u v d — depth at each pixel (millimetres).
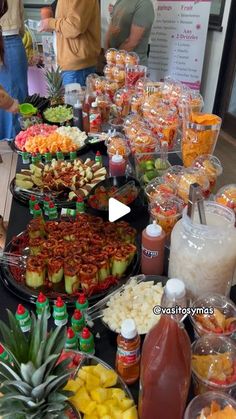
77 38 2900
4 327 708
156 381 644
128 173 1577
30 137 1866
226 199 1146
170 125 1686
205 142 1438
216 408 672
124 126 1803
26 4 4344
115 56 2354
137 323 867
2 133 3412
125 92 2092
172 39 3705
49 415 666
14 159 3283
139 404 728
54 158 1731
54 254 1045
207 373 739
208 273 885
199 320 843
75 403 735
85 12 2781
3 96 2076
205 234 877
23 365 623
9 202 2717
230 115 3846
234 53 3596
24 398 652
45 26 2961
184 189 1229
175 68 3830
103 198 1357
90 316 920
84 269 989
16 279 1048
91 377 770
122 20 3160
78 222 1198
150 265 1052
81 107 2066
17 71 3150
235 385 724
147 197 1309
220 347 787
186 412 675
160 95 1899
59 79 2525
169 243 1154
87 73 3088
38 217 1239
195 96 1806
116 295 969
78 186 1471
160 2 3578
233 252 887
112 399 750
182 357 633
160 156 1584
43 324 712
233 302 949
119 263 1035
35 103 2377
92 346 854
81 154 1810
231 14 3441
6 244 1239
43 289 1018
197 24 3510
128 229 1178
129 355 762
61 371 702
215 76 3840
